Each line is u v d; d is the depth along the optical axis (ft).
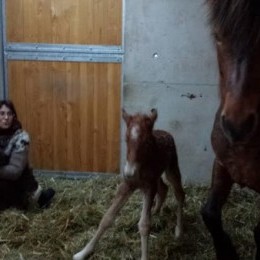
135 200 13.92
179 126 15.66
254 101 6.81
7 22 15.20
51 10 15.08
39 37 15.28
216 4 7.03
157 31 14.96
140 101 15.52
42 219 12.73
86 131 15.88
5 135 12.99
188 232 12.42
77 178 16.03
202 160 15.85
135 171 10.02
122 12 15.01
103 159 16.01
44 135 15.93
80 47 15.26
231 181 9.44
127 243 11.73
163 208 13.44
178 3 14.73
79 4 15.02
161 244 11.75
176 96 15.44
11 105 13.00
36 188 13.41
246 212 13.73
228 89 6.95
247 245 11.91
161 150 10.85
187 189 15.25
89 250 10.91
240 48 6.69
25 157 13.03
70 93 15.62
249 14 6.57
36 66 15.47
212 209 9.49
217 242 9.72
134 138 9.98
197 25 14.84
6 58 15.42
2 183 13.01
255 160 8.16
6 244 11.62
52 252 11.34
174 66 15.20
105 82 15.49
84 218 12.82
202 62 15.12
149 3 14.76
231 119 6.84
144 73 15.29
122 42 15.17
